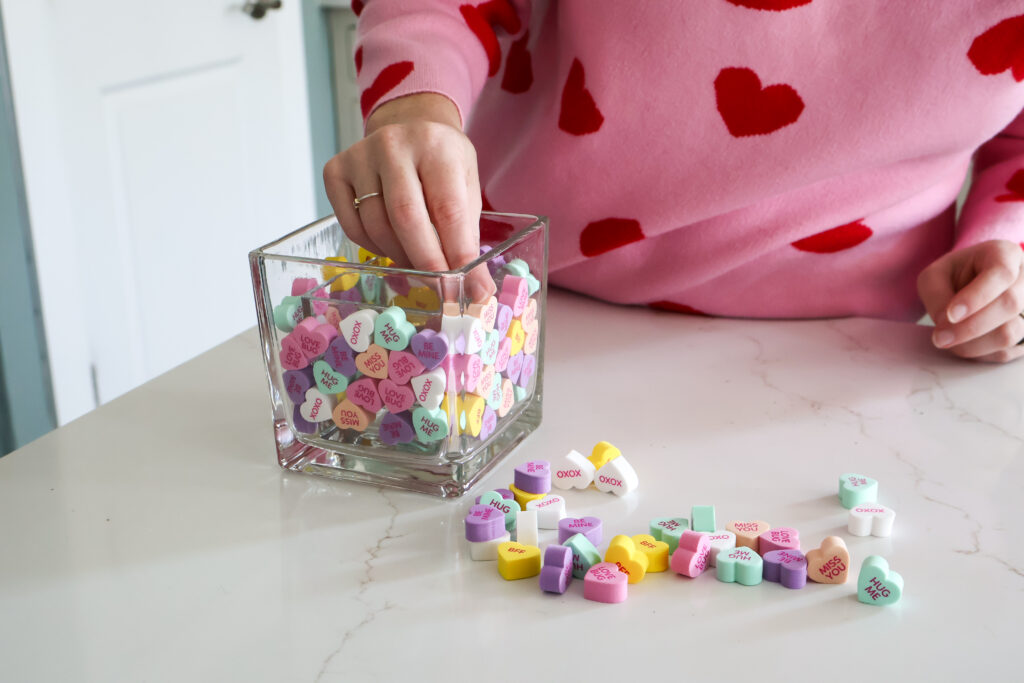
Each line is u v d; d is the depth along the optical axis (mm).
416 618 843
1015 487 937
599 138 1125
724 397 1049
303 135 2691
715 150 1113
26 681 809
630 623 838
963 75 1069
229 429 1022
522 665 811
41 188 1968
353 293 915
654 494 940
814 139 1099
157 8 2152
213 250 2455
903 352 1116
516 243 953
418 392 915
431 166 947
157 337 2332
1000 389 1054
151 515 928
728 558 869
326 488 956
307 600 856
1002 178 1192
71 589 867
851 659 812
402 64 1047
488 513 894
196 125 2324
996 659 811
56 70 1956
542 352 1008
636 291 1194
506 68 1191
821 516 916
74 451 996
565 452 982
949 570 869
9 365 2010
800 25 1072
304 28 2869
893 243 1176
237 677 808
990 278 1064
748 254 1146
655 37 1091
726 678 802
